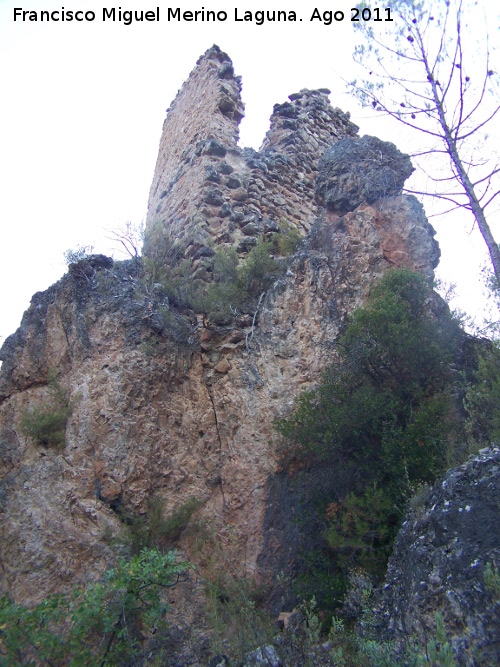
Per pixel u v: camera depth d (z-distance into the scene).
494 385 7.11
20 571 7.31
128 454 7.98
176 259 11.92
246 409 8.74
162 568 5.89
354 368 7.88
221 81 15.41
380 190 10.81
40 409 8.76
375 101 9.52
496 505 5.32
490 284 8.16
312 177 15.66
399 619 5.27
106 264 10.34
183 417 8.80
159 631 6.61
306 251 10.10
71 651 5.52
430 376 7.88
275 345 9.20
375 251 9.65
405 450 7.03
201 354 9.55
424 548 5.45
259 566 7.49
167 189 15.09
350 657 5.45
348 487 7.49
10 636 5.29
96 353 8.82
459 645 4.64
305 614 6.68
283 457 8.10
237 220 12.51
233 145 14.64
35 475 8.02
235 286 10.44
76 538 7.38
